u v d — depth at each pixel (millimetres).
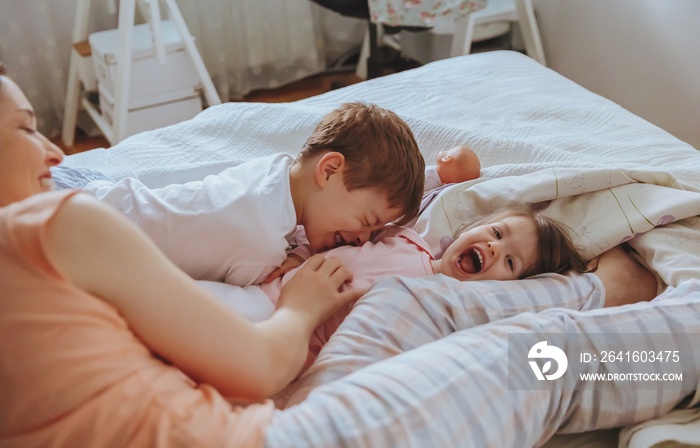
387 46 3172
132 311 725
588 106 1700
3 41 2547
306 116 1613
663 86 2393
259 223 1064
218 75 2975
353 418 764
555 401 896
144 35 2523
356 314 1008
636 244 1251
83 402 689
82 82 2686
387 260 1160
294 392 931
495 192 1321
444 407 799
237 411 774
